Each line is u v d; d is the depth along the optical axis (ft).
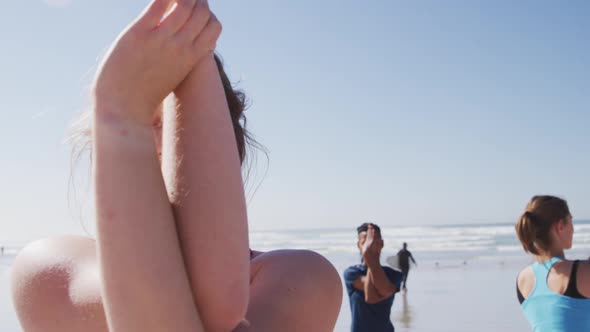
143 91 1.93
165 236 1.83
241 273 1.96
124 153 1.84
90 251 2.58
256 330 2.21
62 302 2.35
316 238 217.97
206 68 2.09
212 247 1.92
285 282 2.49
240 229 1.99
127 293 1.74
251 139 3.48
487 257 121.70
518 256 121.70
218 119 2.06
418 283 78.33
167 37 1.95
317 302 2.55
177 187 1.99
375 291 19.11
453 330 44.45
